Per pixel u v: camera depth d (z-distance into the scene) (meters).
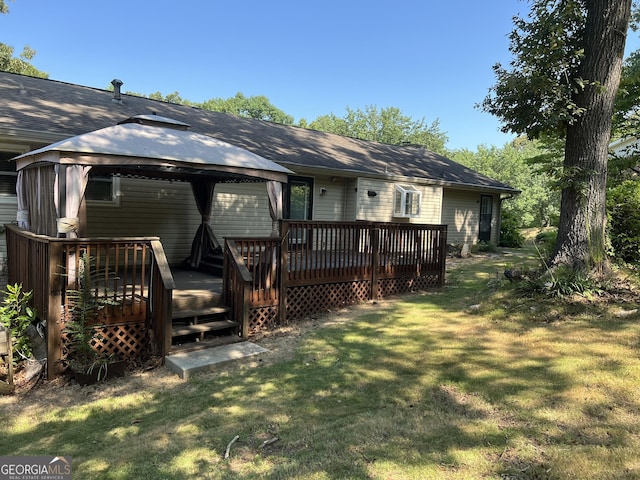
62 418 3.62
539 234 21.19
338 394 3.90
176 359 4.73
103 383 4.34
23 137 6.73
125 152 4.84
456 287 9.23
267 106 57.06
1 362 4.49
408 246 8.69
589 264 6.38
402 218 12.84
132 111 9.77
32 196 6.02
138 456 2.95
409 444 2.93
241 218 9.98
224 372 4.56
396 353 4.94
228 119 12.28
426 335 5.58
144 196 8.63
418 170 14.37
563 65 6.26
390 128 47.34
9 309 4.85
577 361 4.23
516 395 3.63
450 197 15.70
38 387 4.26
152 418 3.57
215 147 6.03
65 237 4.56
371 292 7.93
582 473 2.47
